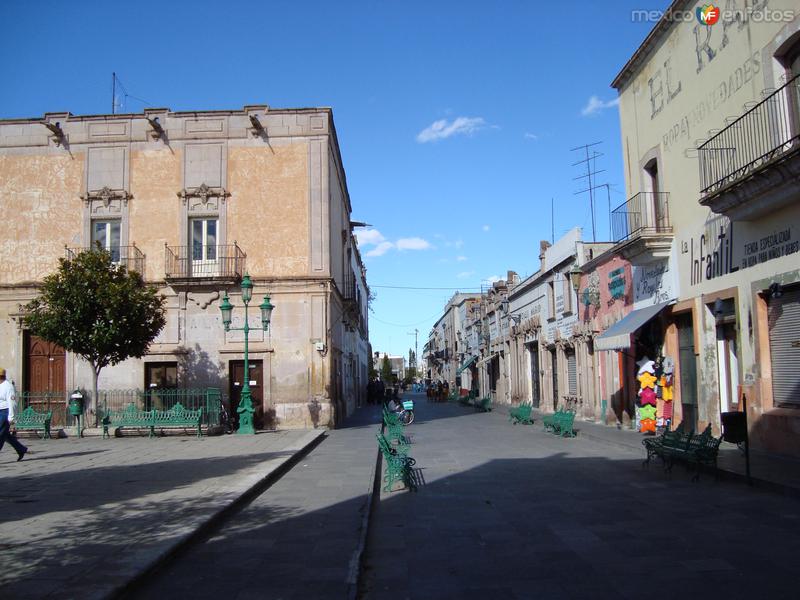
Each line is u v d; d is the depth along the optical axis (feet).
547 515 27.68
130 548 19.84
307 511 28.07
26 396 71.10
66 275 60.39
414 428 77.56
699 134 48.73
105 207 75.36
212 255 75.36
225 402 72.84
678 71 51.96
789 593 17.04
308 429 70.90
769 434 40.24
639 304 61.21
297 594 17.04
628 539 23.22
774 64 39.37
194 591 17.29
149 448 51.16
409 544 23.61
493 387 151.23
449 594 17.94
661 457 39.22
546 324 98.43
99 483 32.73
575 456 47.47
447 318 257.96
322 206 75.46
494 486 35.42
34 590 15.65
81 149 76.02
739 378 43.98
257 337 73.87
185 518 24.17
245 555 20.93
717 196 40.24
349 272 110.32
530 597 17.48
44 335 60.90
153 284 73.97
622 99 63.31
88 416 72.28
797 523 24.70
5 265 74.74
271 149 76.13
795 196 35.83
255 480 33.14
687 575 18.84
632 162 61.11
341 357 91.97
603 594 17.49
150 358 73.46
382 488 36.24
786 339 39.47
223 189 75.20
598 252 80.48
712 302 47.19
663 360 55.67
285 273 74.64
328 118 76.59
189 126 76.18
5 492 30.12
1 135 76.23
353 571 19.04
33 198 75.61
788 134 38.50
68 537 21.26
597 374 74.69
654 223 57.72
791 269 37.68
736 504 28.50
